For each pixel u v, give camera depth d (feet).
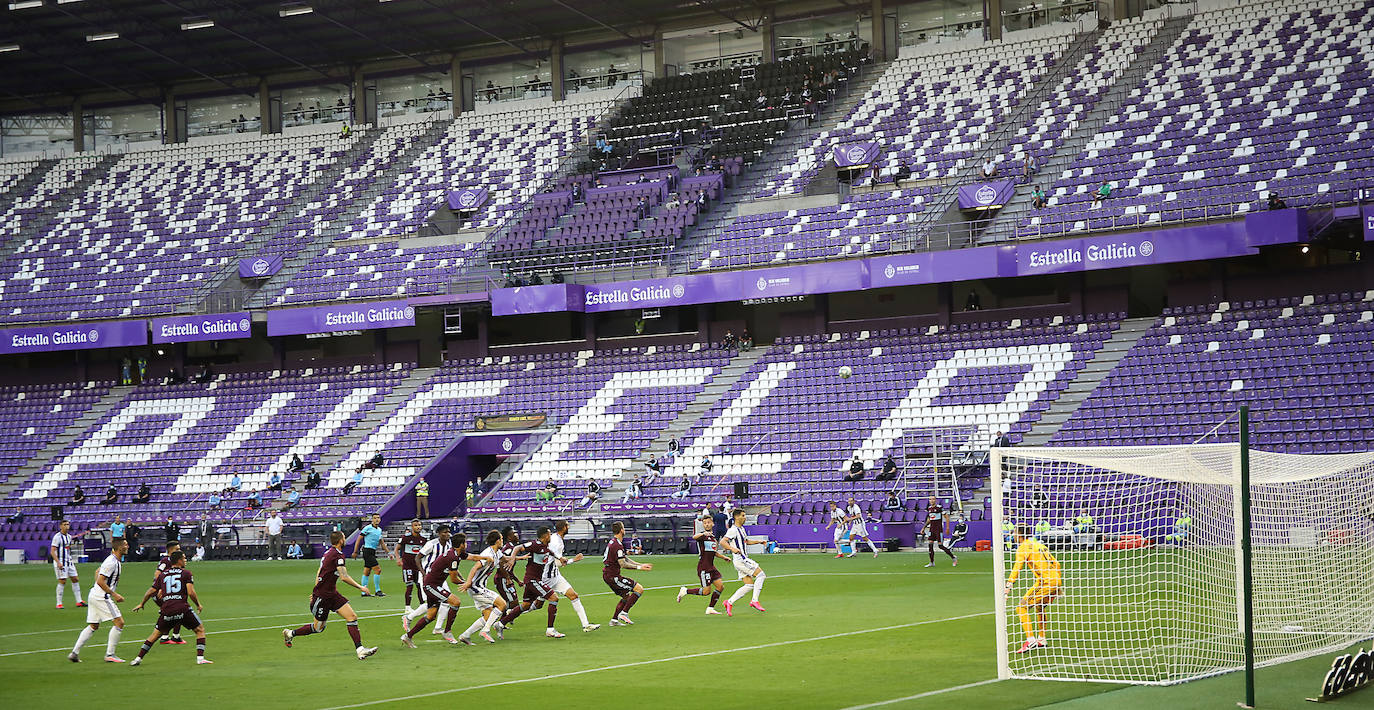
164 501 174.91
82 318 197.57
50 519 176.04
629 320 185.78
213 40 211.00
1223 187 151.02
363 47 220.23
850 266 159.94
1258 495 69.51
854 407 157.17
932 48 199.41
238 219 212.23
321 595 64.18
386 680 55.36
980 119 182.60
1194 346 145.28
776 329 177.88
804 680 51.80
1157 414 138.41
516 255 186.19
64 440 191.01
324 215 208.13
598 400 172.55
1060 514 74.54
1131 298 158.71
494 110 221.87
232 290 196.75
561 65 219.61
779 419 159.53
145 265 206.28
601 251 181.06
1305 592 68.39
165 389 197.36
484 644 67.72
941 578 100.99
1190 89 171.22
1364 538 67.41
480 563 67.92
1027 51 192.03
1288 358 138.41
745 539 81.25
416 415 179.01
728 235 177.68
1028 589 58.59
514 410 175.52
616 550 75.51
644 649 63.52
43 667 63.00
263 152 227.61
